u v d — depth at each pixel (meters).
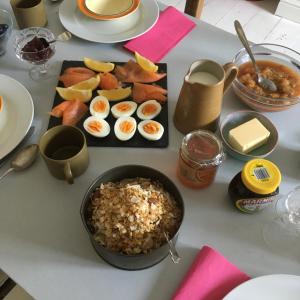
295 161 0.86
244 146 0.80
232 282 0.65
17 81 0.94
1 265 0.68
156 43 1.08
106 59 1.04
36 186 0.79
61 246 0.70
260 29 2.23
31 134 0.86
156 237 0.65
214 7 2.33
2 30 1.00
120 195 0.66
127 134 0.85
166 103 0.93
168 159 0.84
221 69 0.78
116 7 1.12
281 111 0.95
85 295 0.65
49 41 1.02
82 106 0.90
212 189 0.80
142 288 0.66
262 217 0.76
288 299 0.62
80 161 0.76
